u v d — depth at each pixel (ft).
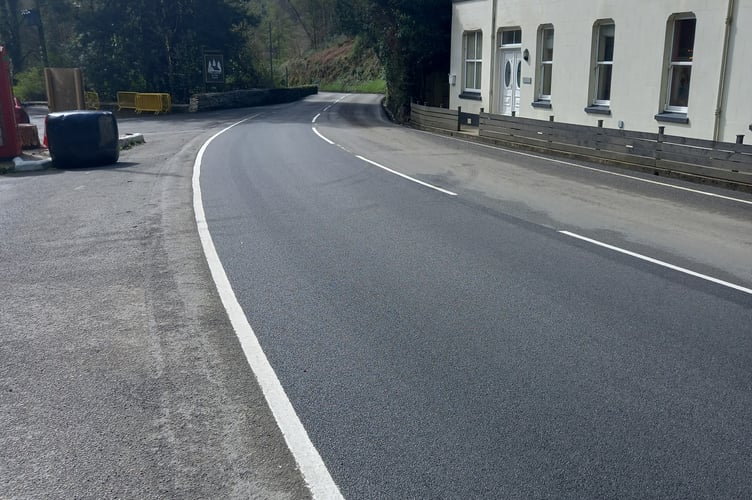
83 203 38.24
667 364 17.65
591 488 12.41
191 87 149.69
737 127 50.11
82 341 19.03
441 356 18.07
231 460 13.25
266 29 233.96
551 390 16.19
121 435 14.15
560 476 12.77
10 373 17.04
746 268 26.37
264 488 12.37
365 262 26.76
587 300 22.49
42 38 138.51
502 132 68.69
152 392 16.02
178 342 18.95
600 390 16.20
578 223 33.83
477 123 86.22
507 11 76.79
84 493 12.19
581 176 48.62
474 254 27.99
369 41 113.60
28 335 19.47
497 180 46.55
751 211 37.04
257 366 17.44
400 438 14.07
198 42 150.20
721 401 15.70
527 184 45.06
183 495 12.14
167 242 29.58
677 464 13.17
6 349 18.51
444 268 25.99
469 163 54.85
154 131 89.71
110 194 40.96
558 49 68.39
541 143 62.44
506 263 26.73
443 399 15.74
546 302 22.26
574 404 15.52
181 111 134.00
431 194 41.04
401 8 99.86
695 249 29.09
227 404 15.47
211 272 25.32
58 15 163.94
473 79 88.33
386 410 15.23
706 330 19.95
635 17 58.13
